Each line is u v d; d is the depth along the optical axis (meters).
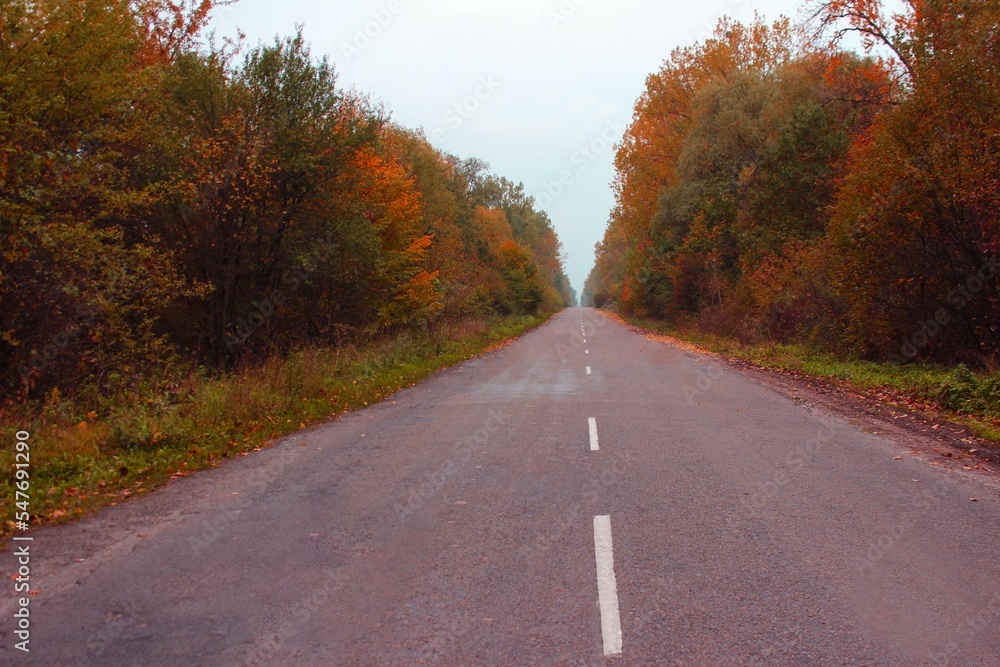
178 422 10.08
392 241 23.72
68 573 5.03
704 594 4.43
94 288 11.74
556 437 9.60
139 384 12.39
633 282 54.31
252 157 15.31
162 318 16.56
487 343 31.89
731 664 3.60
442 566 4.99
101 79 11.91
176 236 16.12
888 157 14.80
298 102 17.22
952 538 5.42
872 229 15.41
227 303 16.69
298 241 18.22
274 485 7.46
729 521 5.86
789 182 26.44
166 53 19.81
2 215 10.14
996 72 13.52
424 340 24.56
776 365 19.50
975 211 14.06
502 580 4.71
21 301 11.08
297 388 13.58
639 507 6.26
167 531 5.99
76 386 12.21
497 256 59.94
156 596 4.58
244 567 5.06
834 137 25.84
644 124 42.09
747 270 28.59
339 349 18.55
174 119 15.66
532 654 3.73
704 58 38.09
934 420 10.81
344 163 18.17
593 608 4.25
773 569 4.82
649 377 17.25
